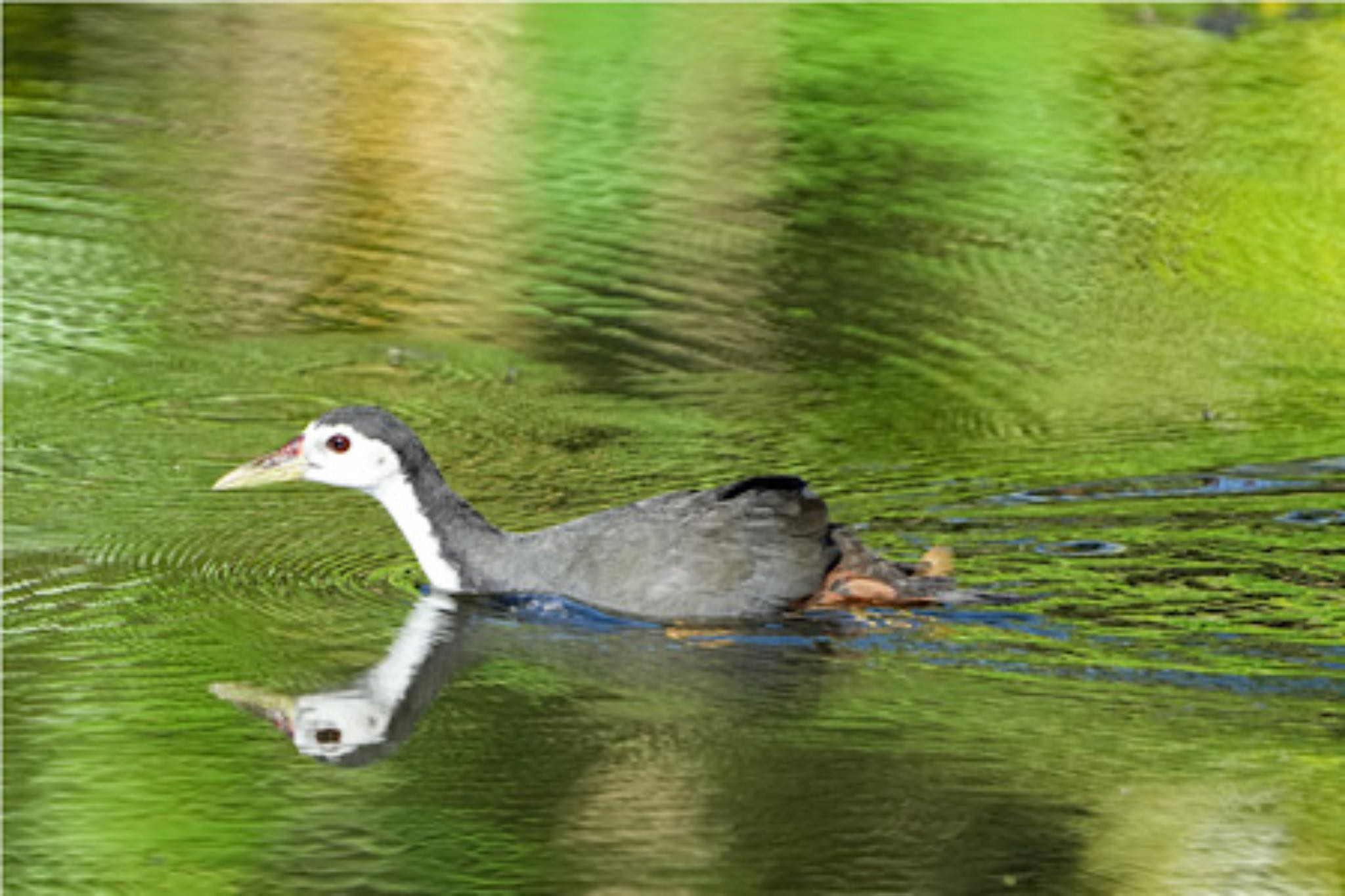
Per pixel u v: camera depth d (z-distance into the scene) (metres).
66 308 20.16
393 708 12.54
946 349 19.92
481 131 25.83
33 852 10.66
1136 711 12.59
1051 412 18.28
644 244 22.47
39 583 14.36
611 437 17.48
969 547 15.05
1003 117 27.02
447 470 16.69
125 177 23.81
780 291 21.25
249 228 22.53
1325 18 31.55
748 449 17.17
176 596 14.23
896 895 10.37
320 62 28.39
